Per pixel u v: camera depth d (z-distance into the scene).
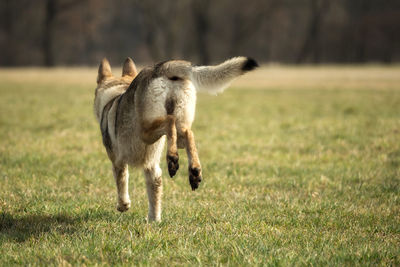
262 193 26.88
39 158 33.31
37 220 21.36
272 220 21.69
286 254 16.80
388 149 37.31
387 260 16.67
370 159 34.53
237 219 21.58
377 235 19.80
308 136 43.91
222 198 25.81
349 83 114.06
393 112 59.72
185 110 18.47
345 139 42.06
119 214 22.55
